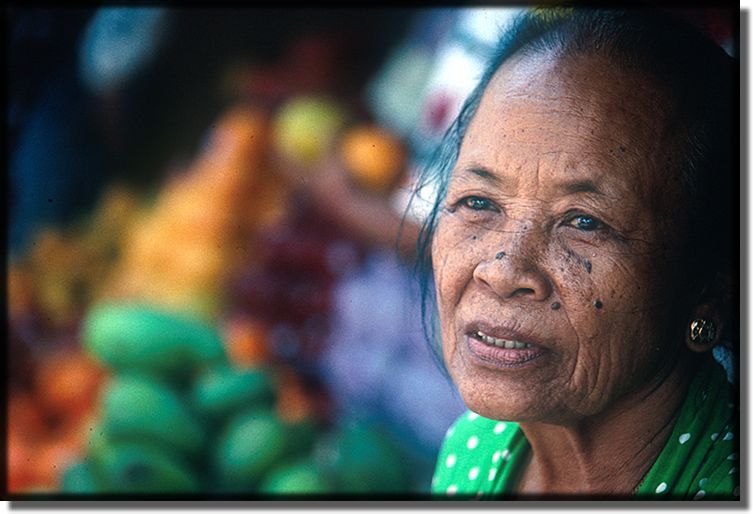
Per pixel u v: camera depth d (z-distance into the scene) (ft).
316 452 6.08
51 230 7.75
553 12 2.81
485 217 2.72
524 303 2.63
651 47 2.67
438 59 6.34
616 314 2.60
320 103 7.34
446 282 2.76
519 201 2.65
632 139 2.59
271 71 7.70
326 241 7.01
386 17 7.15
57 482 6.06
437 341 3.10
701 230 2.66
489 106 2.77
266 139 7.47
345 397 6.56
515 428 3.29
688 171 2.62
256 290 7.02
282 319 6.95
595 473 2.96
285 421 6.13
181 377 6.26
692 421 2.83
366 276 6.81
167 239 7.38
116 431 5.90
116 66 7.81
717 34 3.74
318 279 7.00
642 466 2.89
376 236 6.92
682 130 2.62
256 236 7.23
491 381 2.68
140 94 7.97
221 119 7.79
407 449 6.28
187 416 6.02
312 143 7.18
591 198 2.59
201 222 7.31
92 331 6.31
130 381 6.08
